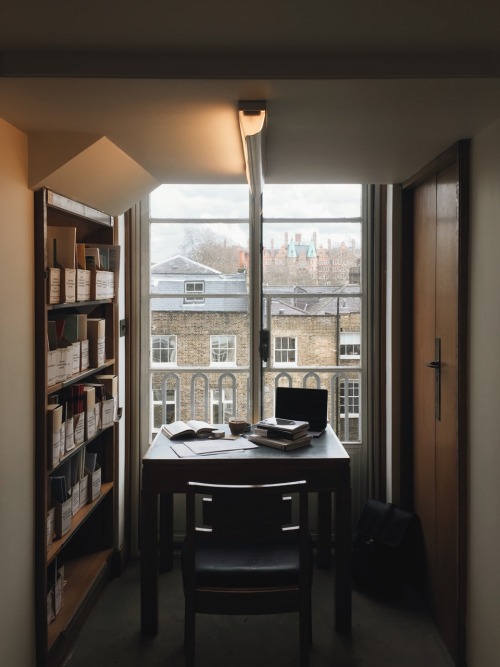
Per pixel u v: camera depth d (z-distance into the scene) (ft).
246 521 7.99
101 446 12.14
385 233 12.92
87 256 10.71
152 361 13.43
